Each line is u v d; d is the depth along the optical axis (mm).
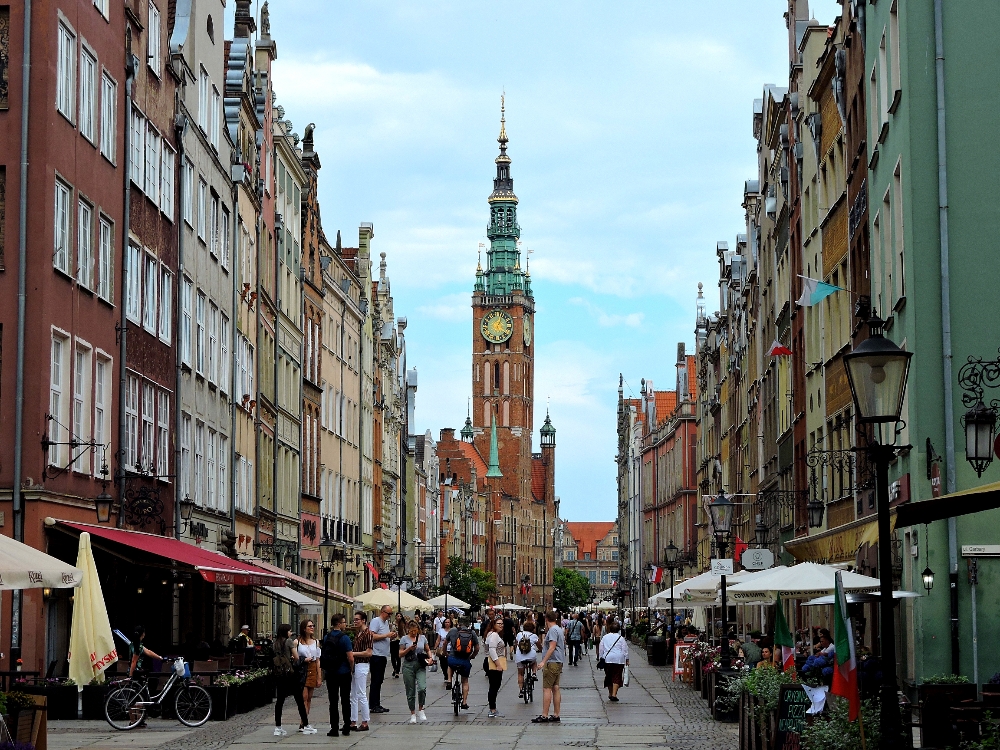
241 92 53500
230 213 52531
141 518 38062
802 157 52750
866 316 33406
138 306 38438
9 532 30109
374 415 94250
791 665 28266
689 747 26062
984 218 31359
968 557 30609
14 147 30969
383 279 104625
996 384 30922
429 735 29031
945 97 31656
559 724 31891
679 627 64875
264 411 59844
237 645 40469
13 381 30484
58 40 31797
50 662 31484
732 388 89438
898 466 33625
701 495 115188
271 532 61406
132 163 38125
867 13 37438
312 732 29125
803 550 43719
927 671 30500
